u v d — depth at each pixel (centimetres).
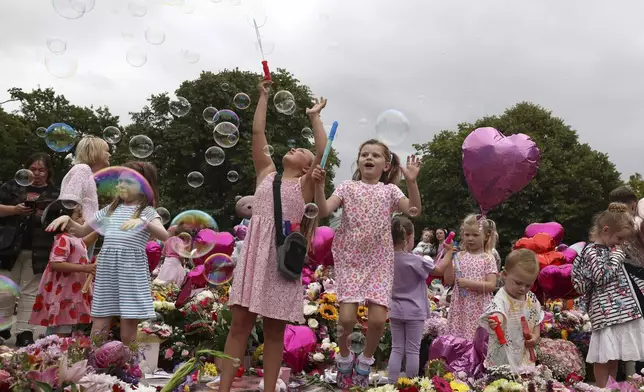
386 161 438
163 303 487
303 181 347
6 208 475
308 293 600
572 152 2894
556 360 468
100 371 304
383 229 413
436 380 348
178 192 2742
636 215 543
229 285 584
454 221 2881
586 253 439
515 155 521
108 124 3550
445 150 2992
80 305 467
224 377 324
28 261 495
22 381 238
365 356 408
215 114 521
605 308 423
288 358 470
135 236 405
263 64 385
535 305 422
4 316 379
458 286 496
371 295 399
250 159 2542
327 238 647
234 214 2733
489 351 407
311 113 389
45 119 3391
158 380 410
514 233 2655
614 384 385
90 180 455
